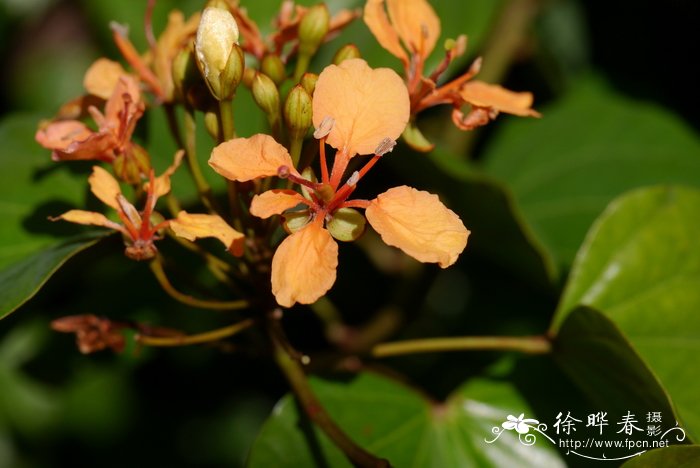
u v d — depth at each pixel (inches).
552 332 17.3
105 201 15.9
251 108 18.5
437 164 18.1
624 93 20.7
